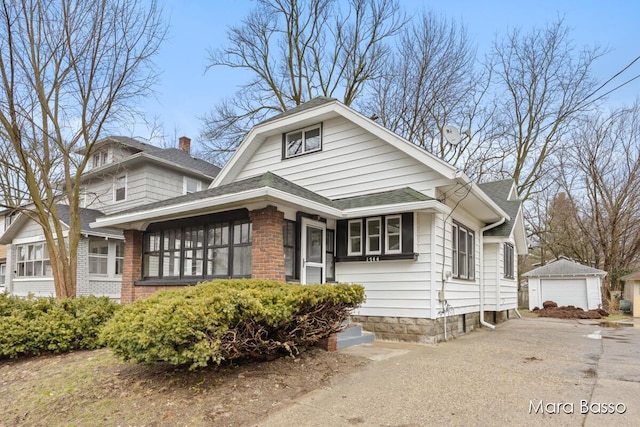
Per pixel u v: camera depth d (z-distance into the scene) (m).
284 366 5.54
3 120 9.43
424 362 6.25
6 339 6.88
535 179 21.52
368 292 8.81
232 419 4.00
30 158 10.74
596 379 5.24
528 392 4.69
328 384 5.09
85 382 5.34
